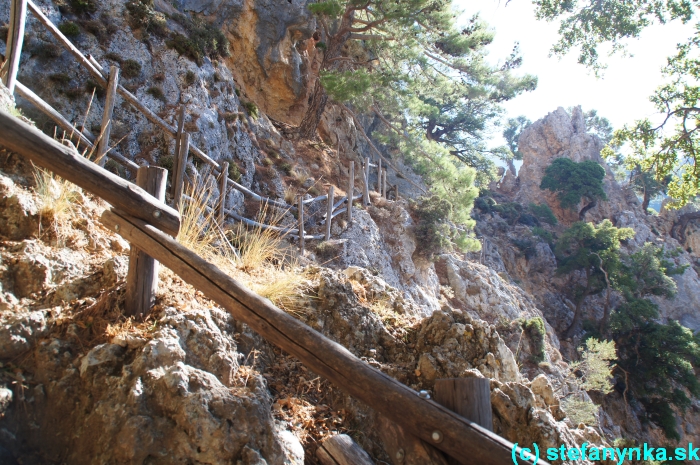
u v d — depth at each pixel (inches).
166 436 103.7
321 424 134.6
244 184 602.2
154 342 116.3
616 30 652.1
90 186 122.2
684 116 625.0
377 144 1182.3
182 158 313.3
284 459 111.3
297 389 144.9
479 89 888.3
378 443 135.6
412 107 824.9
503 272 1470.2
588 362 762.2
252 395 116.0
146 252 128.2
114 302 131.6
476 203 1825.8
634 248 1884.8
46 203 157.8
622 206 2123.5
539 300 1577.3
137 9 550.3
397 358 171.9
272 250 204.2
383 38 792.3
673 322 1376.7
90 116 461.1
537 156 2223.2
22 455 103.7
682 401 1286.9
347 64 951.0
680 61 624.4
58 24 481.7
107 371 113.6
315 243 609.0
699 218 2133.4
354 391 109.7
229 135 609.6
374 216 790.5
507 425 144.3
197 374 111.4
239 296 119.8
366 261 650.8
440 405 106.3
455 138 1713.8
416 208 852.0
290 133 881.5
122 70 506.3
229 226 447.8
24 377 111.2
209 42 650.2
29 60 444.5
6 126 113.2
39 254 143.2
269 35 871.1
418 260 829.2
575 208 2050.9
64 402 110.6
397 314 195.8
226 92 642.8
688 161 667.4
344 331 170.9
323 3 721.6
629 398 1312.7
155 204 130.9
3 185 155.6
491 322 971.9
